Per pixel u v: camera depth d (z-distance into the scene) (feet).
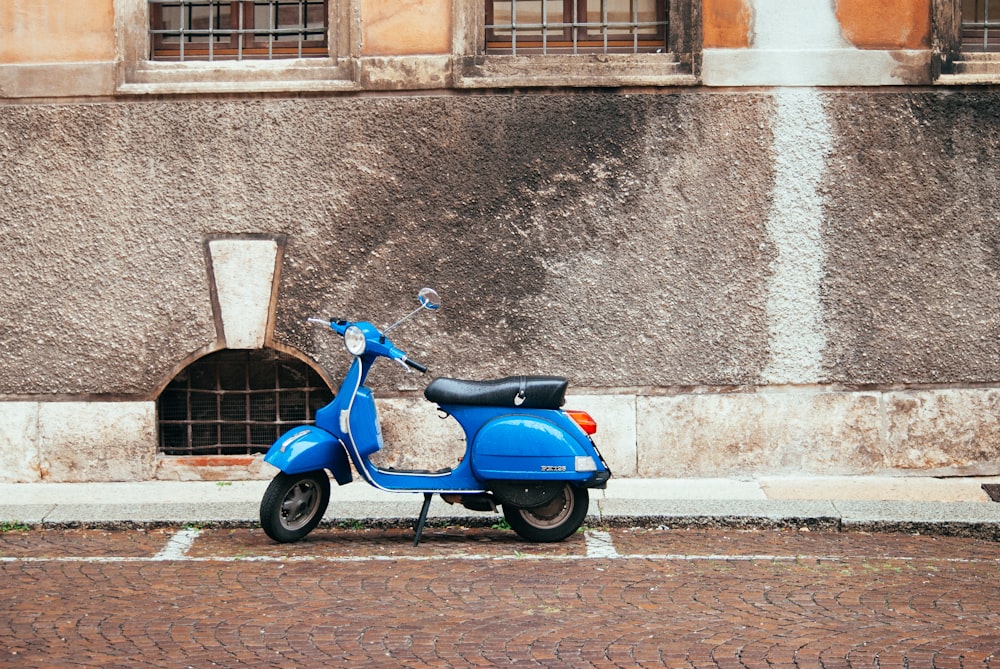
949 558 22.56
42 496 27.89
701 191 29.14
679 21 29.17
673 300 29.22
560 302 29.22
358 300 29.32
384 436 29.27
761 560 22.21
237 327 29.40
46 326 29.40
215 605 18.90
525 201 29.19
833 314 29.22
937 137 29.12
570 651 16.46
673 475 29.27
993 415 29.22
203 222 29.35
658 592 19.72
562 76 29.07
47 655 16.26
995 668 15.71
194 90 29.17
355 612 18.47
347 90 29.17
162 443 30.22
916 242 29.19
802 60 28.99
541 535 23.77
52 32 29.43
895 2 29.09
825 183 29.14
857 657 16.17
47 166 29.40
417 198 29.25
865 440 29.19
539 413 23.47
